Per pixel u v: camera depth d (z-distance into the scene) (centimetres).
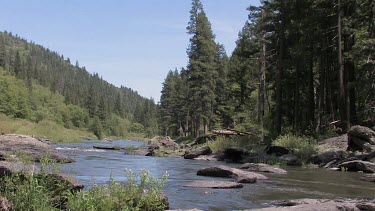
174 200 1125
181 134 11031
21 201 662
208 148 3366
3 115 9238
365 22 3300
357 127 2527
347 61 3303
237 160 2927
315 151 2683
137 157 3284
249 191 1332
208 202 1108
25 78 19025
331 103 3634
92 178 1505
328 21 3459
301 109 4553
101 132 15525
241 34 6831
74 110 16012
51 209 678
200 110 7494
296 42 3897
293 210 854
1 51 19738
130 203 730
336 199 1162
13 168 802
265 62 4822
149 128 18688
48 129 8362
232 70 7075
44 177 779
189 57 7425
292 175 1891
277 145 2917
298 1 3772
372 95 3159
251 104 6266
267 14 4441
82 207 662
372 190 1406
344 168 2175
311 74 3862
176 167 2327
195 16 7412
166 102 12350
